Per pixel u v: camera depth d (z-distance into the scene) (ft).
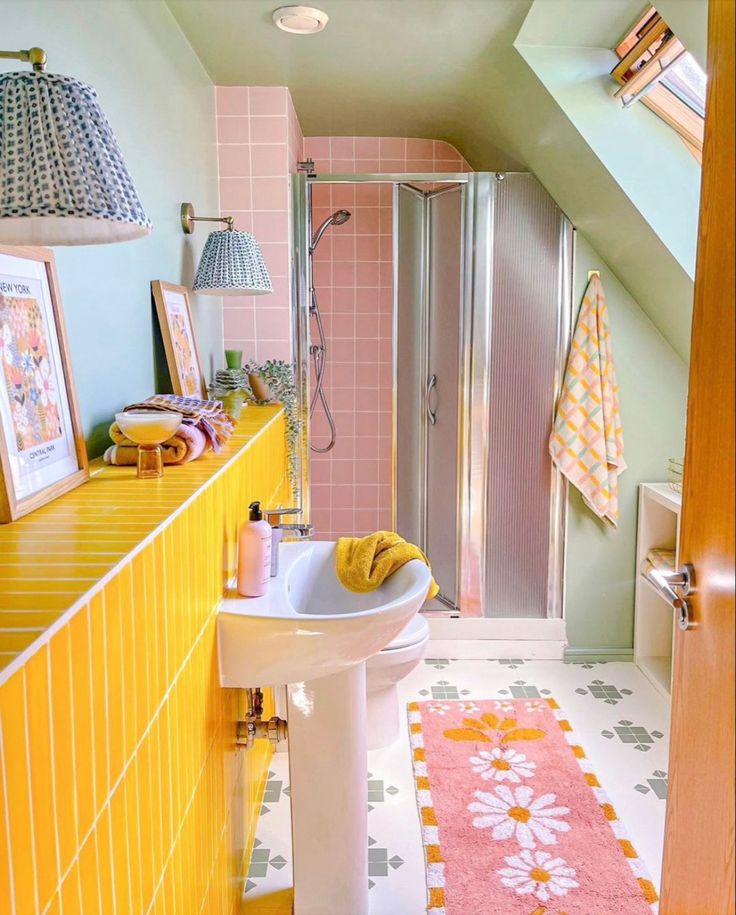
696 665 3.95
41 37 4.29
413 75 9.04
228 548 5.34
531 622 10.64
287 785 7.90
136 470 4.91
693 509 4.00
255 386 9.08
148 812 3.43
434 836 6.93
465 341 10.17
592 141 7.95
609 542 10.49
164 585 3.67
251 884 6.40
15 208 2.93
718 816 3.66
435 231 10.44
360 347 12.89
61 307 4.40
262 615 4.93
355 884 5.90
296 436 9.95
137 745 3.26
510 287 10.07
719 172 3.65
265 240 9.73
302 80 9.27
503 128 9.69
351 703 5.72
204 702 4.60
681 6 5.71
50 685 2.32
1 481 3.56
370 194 12.51
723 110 3.60
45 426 4.15
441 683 9.96
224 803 5.36
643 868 6.50
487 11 7.27
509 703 9.39
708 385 3.80
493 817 7.18
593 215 9.12
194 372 7.25
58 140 2.96
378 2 7.09
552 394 10.27
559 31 7.59
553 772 7.90
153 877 3.51
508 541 10.52
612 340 10.07
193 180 8.18
